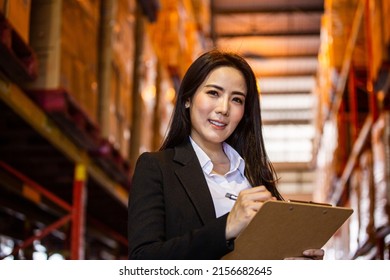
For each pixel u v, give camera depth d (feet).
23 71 13.51
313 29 65.72
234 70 6.89
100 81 19.60
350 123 37.76
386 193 20.26
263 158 7.51
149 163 6.53
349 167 33.42
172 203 6.33
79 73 16.93
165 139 7.17
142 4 26.08
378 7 19.27
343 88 34.96
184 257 5.74
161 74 29.84
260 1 62.28
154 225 6.08
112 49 19.81
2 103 14.74
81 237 18.44
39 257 27.53
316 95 61.62
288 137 85.56
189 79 6.95
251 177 7.32
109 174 22.07
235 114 6.84
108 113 19.38
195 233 5.75
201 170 6.66
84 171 18.84
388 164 20.17
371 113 24.70
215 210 6.49
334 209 5.87
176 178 6.51
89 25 18.22
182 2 34.24
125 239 32.94
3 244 28.66
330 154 43.55
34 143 18.08
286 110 81.61
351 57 31.12
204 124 6.81
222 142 7.29
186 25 37.65
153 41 29.89
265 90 77.05
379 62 18.99
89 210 28.30
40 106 15.39
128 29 22.49
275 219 5.66
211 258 5.79
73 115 16.60
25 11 13.58
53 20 15.60
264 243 5.90
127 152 22.25
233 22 65.10
